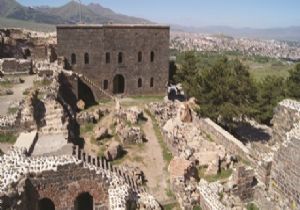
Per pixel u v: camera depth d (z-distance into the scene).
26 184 26.11
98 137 42.00
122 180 29.83
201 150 39.47
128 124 49.56
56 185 27.27
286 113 33.91
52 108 39.00
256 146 44.22
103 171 29.39
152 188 33.56
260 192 30.72
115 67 67.81
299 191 27.16
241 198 31.16
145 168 37.31
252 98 50.28
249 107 49.03
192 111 52.44
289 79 56.62
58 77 53.22
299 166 27.12
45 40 72.81
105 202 28.72
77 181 27.88
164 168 37.62
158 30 68.31
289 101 34.91
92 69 66.88
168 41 69.50
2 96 43.94
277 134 35.38
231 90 49.06
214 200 27.92
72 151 31.27
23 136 33.38
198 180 34.38
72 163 27.55
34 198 26.80
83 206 30.22
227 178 34.66
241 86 48.62
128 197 27.47
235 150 41.31
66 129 36.03
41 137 34.12
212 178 34.84
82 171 27.89
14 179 25.14
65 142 33.22
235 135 51.69
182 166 33.50
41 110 38.53
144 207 28.11
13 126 34.41
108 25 65.50
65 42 64.50
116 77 70.94
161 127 47.97
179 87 80.44
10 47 70.44
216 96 49.59
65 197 27.72
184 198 29.70
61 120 37.28
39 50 72.62
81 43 65.12
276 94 55.50
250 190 31.34
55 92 45.47
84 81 62.72
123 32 66.56
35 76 55.66
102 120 50.56
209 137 46.69
